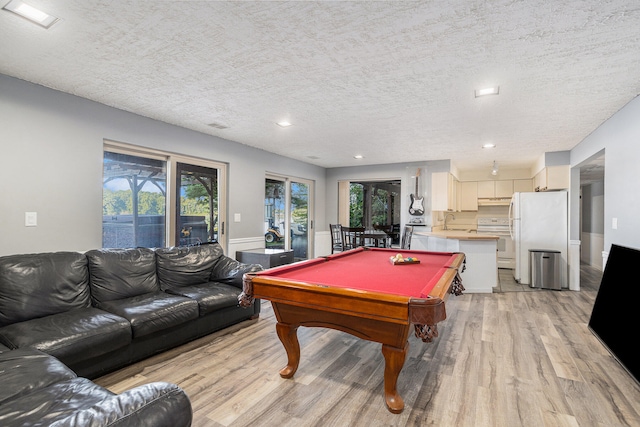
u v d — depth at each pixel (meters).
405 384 2.14
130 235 3.70
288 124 3.90
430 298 1.54
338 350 2.69
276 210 6.27
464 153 5.54
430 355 2.59
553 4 1.63
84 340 1.96
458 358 2.54
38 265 2.36
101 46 2.11
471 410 1.85
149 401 0.91
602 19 1.76
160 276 3.16
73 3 1.65
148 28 1.90
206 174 4.52
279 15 1.76
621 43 2.01
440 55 2.20
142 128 3.61
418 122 3.75
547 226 5.18
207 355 2.56
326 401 1.93
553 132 4.11
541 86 2.68
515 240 5.41
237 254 4.89
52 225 2.88
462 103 3.11
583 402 1.93
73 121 3.02
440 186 6.20
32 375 1.42
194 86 2.78
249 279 2.10
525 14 1.72
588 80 2.55
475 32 1.91
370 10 1.71
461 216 7.69
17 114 2.65
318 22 1.82
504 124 3.78
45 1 1.64
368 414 1.81
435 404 1.91
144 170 3.84
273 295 2.01
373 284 2.03
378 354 2.61
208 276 3.52
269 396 1.98
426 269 2.61
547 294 4.66
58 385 1.37
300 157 6.11
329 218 7.45
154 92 2.93
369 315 1.67
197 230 4.38
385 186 8.28
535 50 2.11
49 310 2.29
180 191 4.16
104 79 2.65
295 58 2.26
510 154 5.57
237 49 2.14
